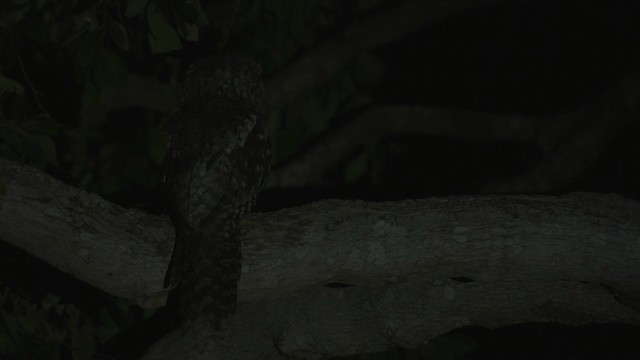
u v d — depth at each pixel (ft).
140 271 15.83
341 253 15.96
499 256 15.90
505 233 15.80
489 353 30.30
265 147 16.78
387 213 16.07
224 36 24.77
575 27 33.14
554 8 32.99
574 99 33.55
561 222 15.78
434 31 32.83
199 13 19.62
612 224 15.78
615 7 32.68
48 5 23.65
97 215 15.78
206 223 15.38
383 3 28.99
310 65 26.07
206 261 15.29
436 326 16.70
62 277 25.63
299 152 28.32
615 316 16.60
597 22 32.99
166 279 15.51
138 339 26.50
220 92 17.17
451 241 15.87
